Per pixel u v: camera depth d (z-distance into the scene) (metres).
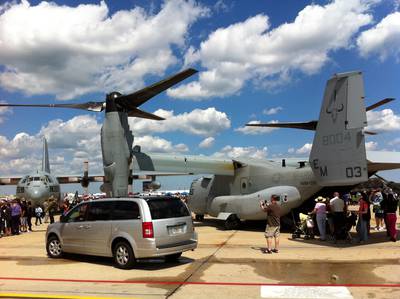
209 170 18.27
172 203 9.90
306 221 14.31
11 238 17.14
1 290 7.63
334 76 13.37
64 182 39.16
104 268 9.75
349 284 7.71
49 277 8.84
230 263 10.07
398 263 9.72
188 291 7.37
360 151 12.42
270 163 18.38
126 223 9.53
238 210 17.44
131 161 16.08
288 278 8.32
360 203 13.52
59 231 11.26
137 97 15.11
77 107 15.41
